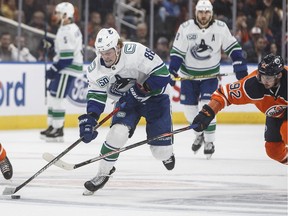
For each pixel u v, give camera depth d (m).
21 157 22.31
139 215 12.87
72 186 16.56
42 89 31.78
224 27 22.91
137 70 14.99
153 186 16.72
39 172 14.90
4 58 32.44
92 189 15.19
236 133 30.77
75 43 27.20
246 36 35.47
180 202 14.44
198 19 22.78
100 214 12.95
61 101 27.19
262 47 35.59
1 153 15.55
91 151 24.27
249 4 35.47
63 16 27.17
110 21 34.44
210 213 13.11
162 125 15.55
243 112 35.78
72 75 27.27
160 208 13.65
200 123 14.95
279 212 13.30
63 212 13.14
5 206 13.75
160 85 15.10
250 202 14.52
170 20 35.28
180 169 19.91
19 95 31.09
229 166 20.66
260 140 28.17
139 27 35.09
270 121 15.54
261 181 17.75
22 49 32.56
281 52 35.50
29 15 32.94
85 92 33.22
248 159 22.42
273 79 14.09
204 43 22.88
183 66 23.30
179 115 34.81
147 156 22.84
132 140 27.53
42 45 33.00
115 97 15.52
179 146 26.08
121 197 15.04
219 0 35.03
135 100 15.40
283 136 15.24
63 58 27.12
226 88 14.86
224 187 16.69
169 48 35.25
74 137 28.91
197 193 15.72
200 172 19.31
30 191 15.73
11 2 32.69
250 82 14.58
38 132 30.47
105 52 14.39
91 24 34.19
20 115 31.22
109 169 15.28
